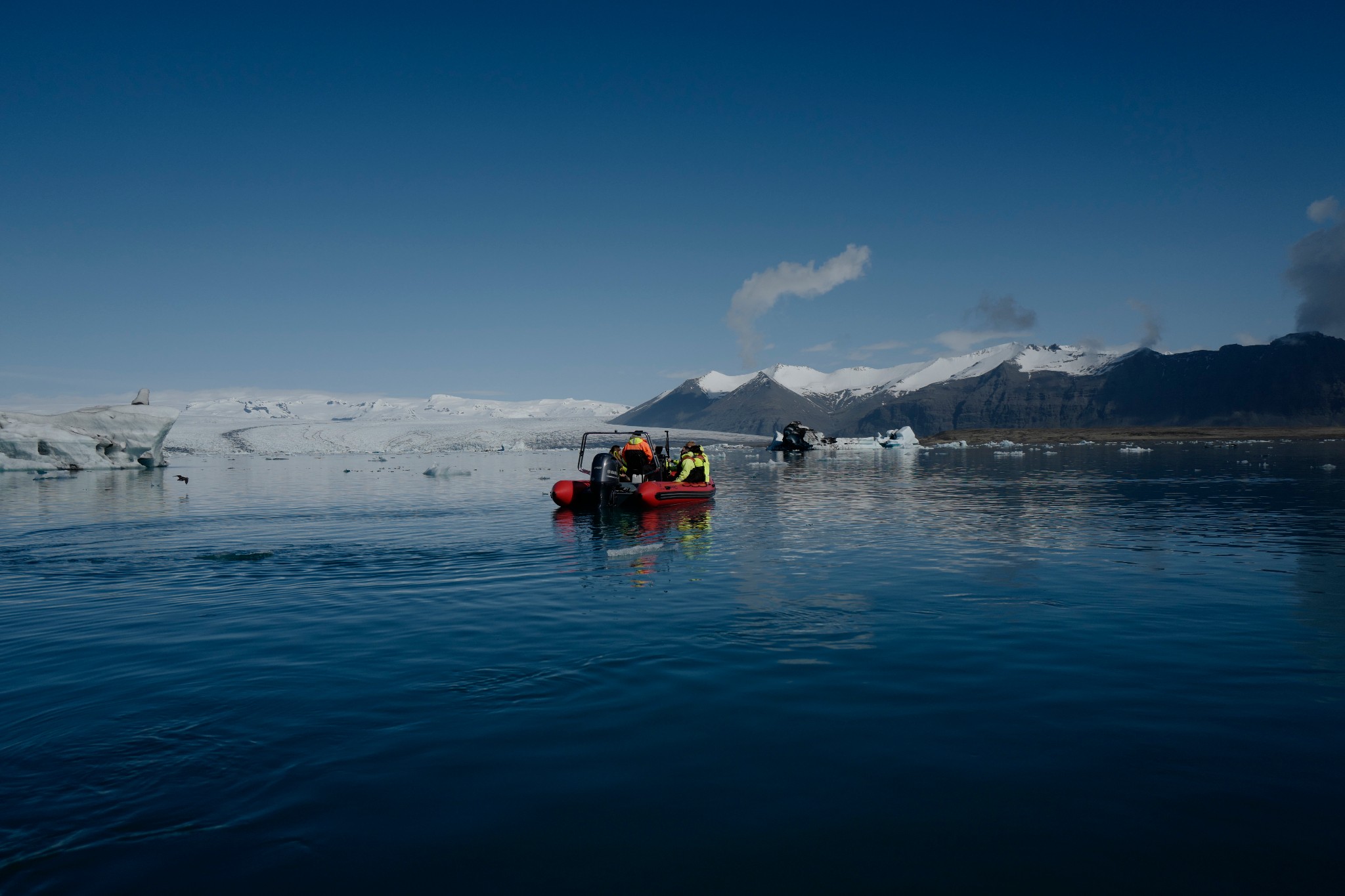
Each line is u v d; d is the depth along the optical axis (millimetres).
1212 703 5074
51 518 17672
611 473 18297
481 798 3801
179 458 67438
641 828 3506
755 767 4133
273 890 3043
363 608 8148
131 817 3643
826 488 24906
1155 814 3600
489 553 11984
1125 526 14258
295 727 4742
